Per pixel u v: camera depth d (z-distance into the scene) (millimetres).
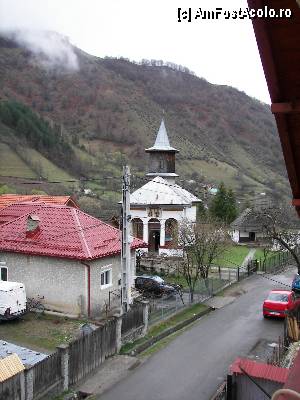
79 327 21359
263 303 26219
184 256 34031
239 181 90062
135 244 27203
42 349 18516
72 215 26141
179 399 15469
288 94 5016
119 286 25281
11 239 25328
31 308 23578
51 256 23438
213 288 30859
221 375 17438
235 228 55594
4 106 87125
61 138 95250
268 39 4344
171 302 26625
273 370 13328
